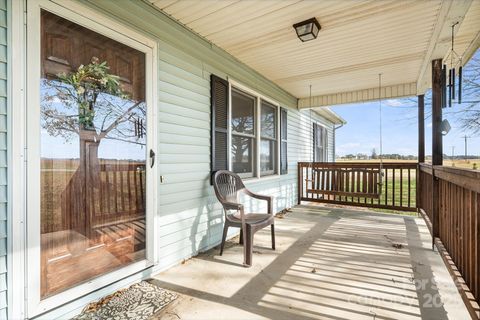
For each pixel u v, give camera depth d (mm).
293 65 4074
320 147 8797
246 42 3275
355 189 5551
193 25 2842
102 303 1943
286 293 2080
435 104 3188
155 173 2465
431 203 3447
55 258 1752
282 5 2447
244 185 3715
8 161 1536
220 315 1791
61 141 1800
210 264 2682
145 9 2400
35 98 1646
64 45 1812
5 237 1521
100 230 2037
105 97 2084
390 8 2488
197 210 3025
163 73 2594
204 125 3172
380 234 3715
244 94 4152
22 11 1586
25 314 1583
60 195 1790
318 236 3625
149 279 2336
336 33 3018
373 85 5191
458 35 3010
